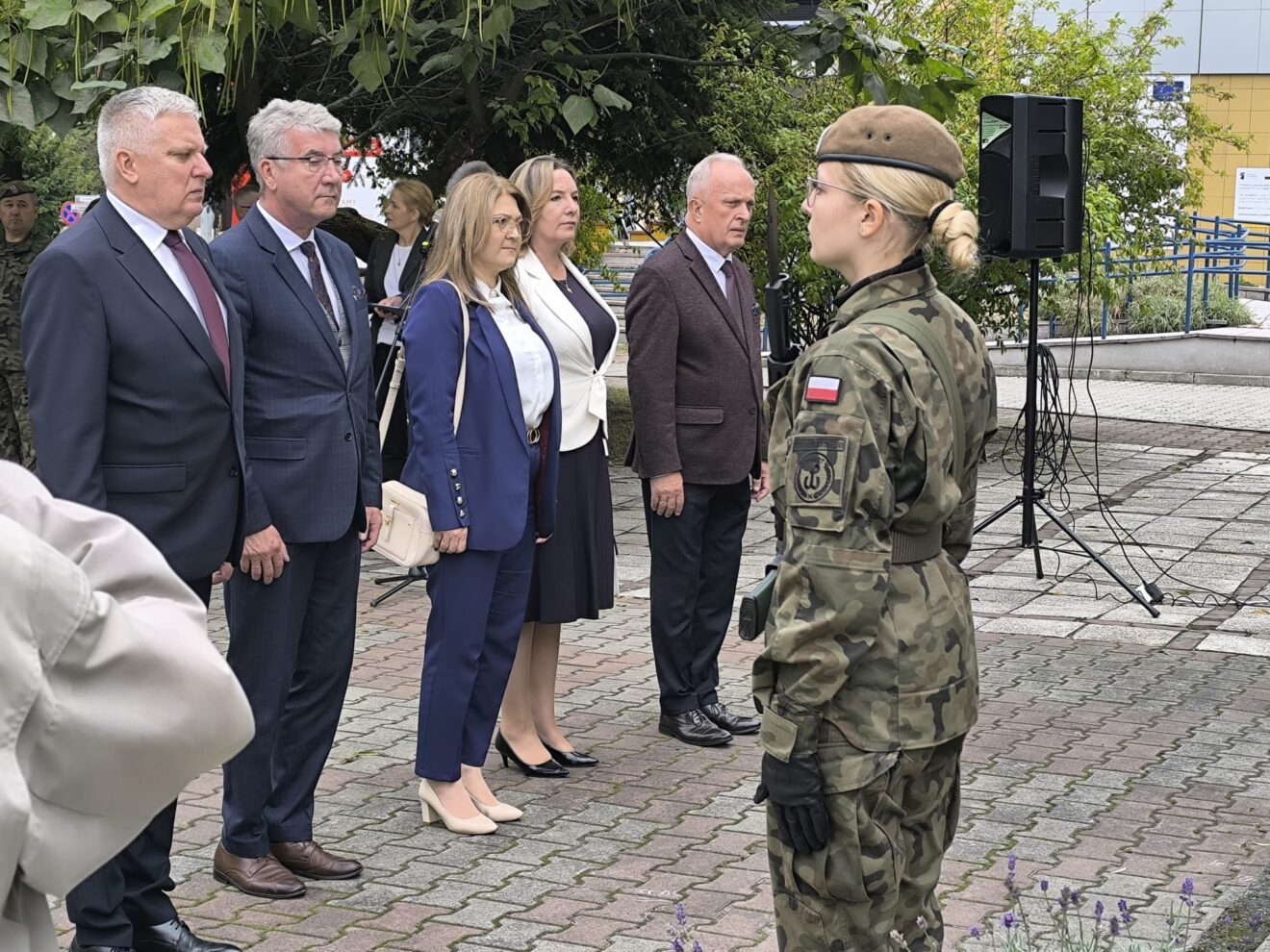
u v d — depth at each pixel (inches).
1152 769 209.6
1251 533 391.2
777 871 105.3
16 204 346.9
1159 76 677.9
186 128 144.1
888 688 100.3
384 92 421.1
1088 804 195.3
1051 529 396.2
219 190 483.8
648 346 214.4
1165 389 713.6
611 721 233.0
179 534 147.0
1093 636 289.3
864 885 101.9
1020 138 315.3
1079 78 534.3
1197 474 484.7
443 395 176.9
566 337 202.7
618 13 366.9
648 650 278.1
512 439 180.2
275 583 161.2
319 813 193.0
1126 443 550.6
